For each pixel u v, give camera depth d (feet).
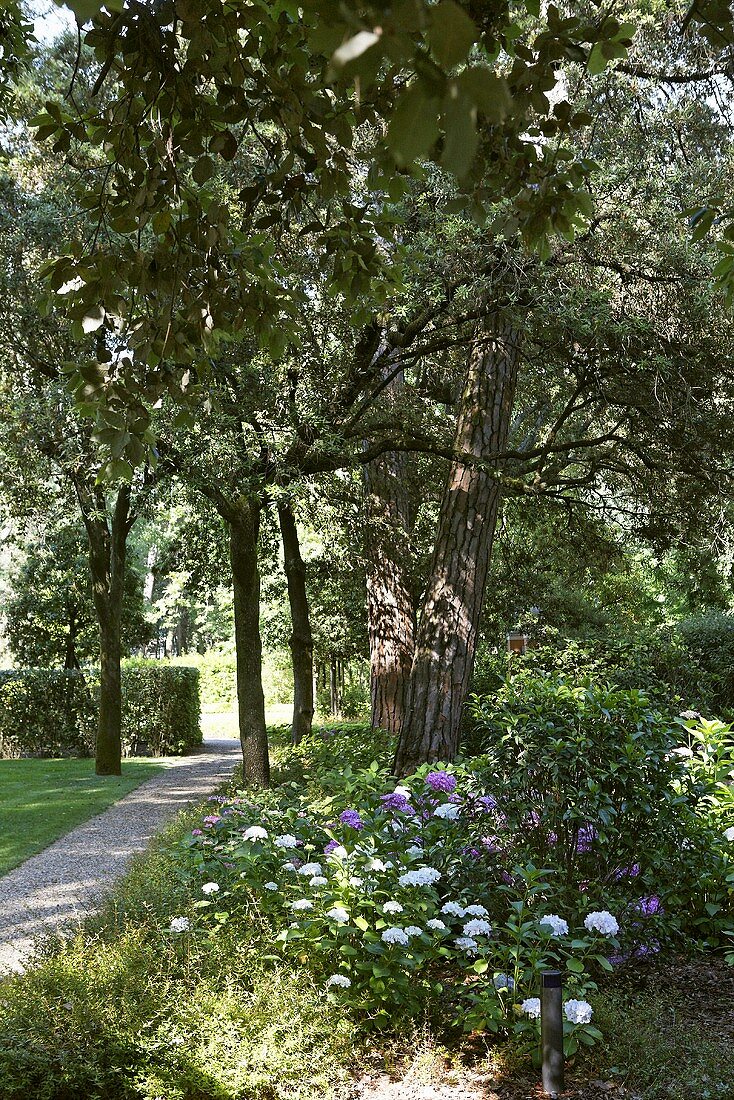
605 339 25.22
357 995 12.91
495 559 46.29
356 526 37.86
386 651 36.32
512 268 23.48
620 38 7.99
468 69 2.81
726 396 27.27
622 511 34.50
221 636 111.96
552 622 46.62
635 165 25.35
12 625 71.67
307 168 9.42
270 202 9.89
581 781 16.11
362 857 13.97
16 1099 11.07
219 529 48.57
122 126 9.00
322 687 82.53
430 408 38.42
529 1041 12.26
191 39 8.08
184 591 57.67
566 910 15.03
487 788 16.31
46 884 24.66
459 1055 12.26
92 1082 11.42
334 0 3.32
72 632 71.92
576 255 23.98
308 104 8.37
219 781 47.06
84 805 38.04
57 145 9.11
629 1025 12.76
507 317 23.99
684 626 44.73
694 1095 11.21
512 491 31.40
